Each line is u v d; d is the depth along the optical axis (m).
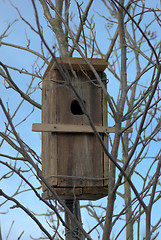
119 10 7.72
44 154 10.50
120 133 6.99
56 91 9.80
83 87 9.91
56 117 9.70
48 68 10.34
